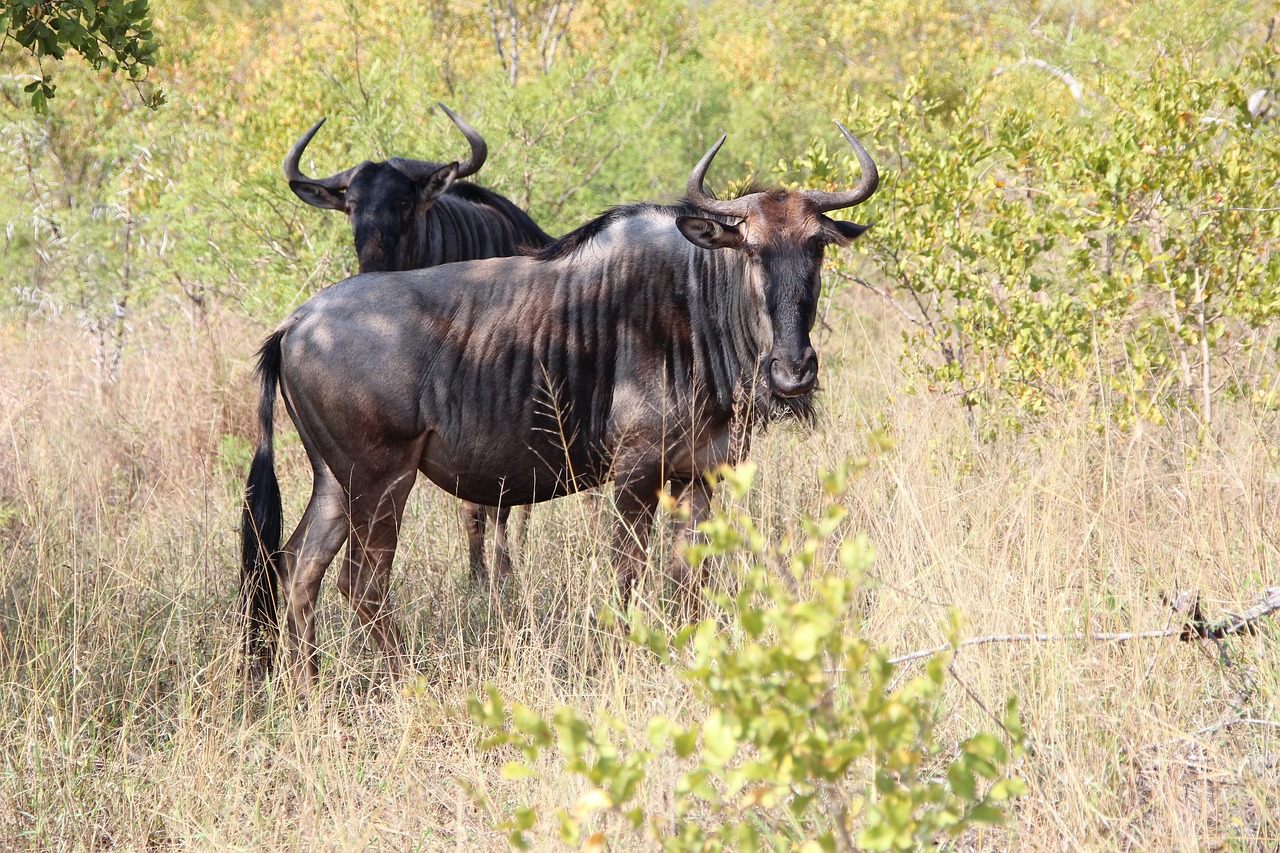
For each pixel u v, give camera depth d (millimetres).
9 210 34031
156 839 12789
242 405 27344
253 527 16266
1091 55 38906
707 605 16516
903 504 16234
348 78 32062
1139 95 22234
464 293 16594
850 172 23094
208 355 29281
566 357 16672
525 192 31031
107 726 14547
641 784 10969
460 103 35000
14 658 14602
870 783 10000
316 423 16375
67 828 12664
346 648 15703
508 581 18859
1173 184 19938
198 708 14438
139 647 15711
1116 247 22438
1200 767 11250
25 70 38281
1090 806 10406
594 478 17469
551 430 16750
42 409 27859
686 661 13445
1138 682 12055
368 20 42125
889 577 15266
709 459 17328
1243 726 12055
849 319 30625
